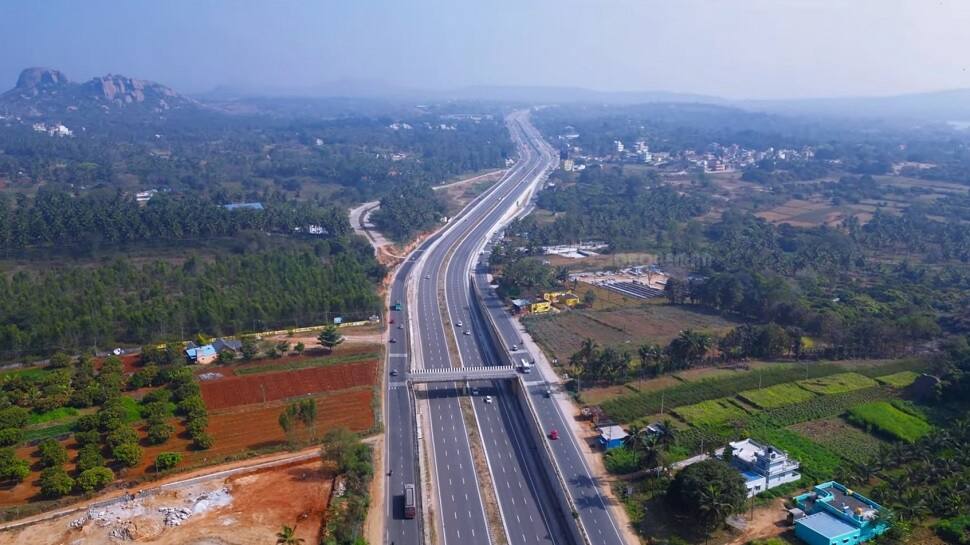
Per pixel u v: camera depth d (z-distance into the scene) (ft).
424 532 524.93
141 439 636.89
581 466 611.88
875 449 631.97
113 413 652.48
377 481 592.60
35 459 602.44
